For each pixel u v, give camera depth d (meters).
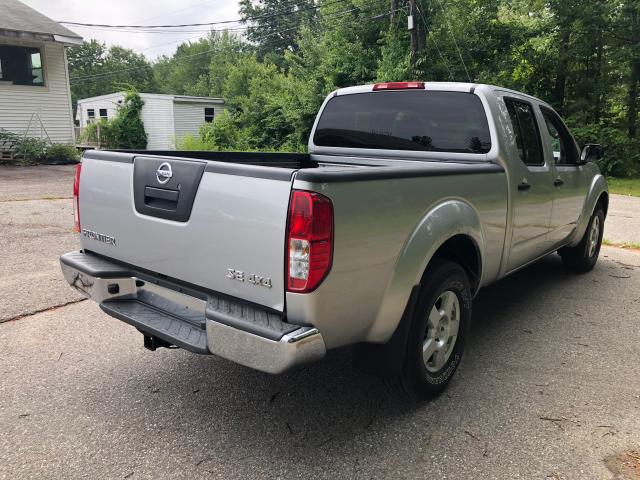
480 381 3.32
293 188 2.14
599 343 3.95
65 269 3.18
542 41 22.36
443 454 2.56
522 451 2.59
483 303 4.89
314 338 2.20
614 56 20.78
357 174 2.29
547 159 4.29
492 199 3.39
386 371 2.78
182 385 3.21
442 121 3.82
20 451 2.53
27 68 18.33
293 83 22.58
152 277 2.82
